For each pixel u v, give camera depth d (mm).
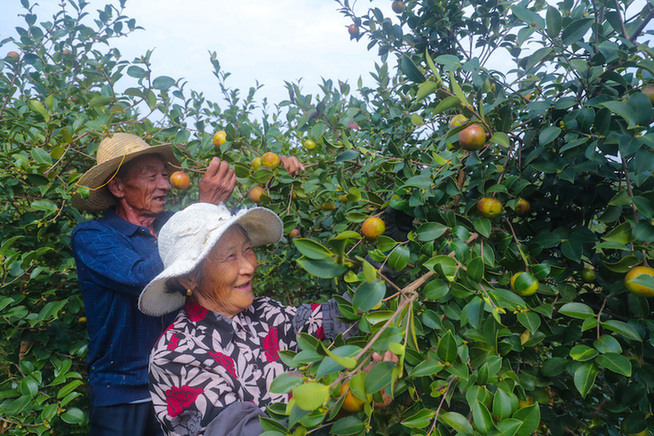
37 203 2340
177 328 1560
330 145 2252
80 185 2250
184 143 2371
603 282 1417
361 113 2975
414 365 1165
